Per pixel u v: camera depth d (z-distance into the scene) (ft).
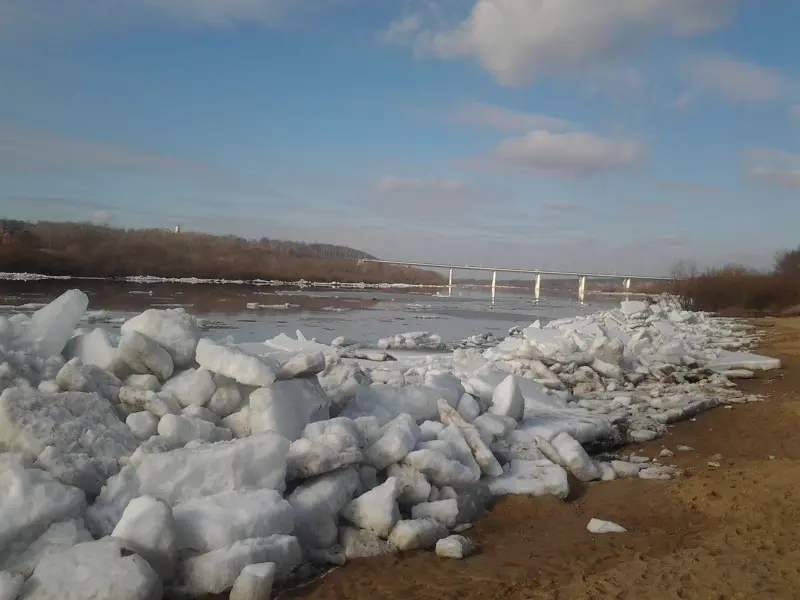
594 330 62.39
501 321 138.41
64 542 13.74
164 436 18.86
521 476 23.86
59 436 17.06
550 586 15.64
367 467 20.17
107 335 24.50
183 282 273.95
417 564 17.12
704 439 32.91
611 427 33.14
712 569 15.83
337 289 328.08
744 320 124.16
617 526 20.15
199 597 14.15
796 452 29.40
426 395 26.32
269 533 15.69
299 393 22.33
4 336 21.99
